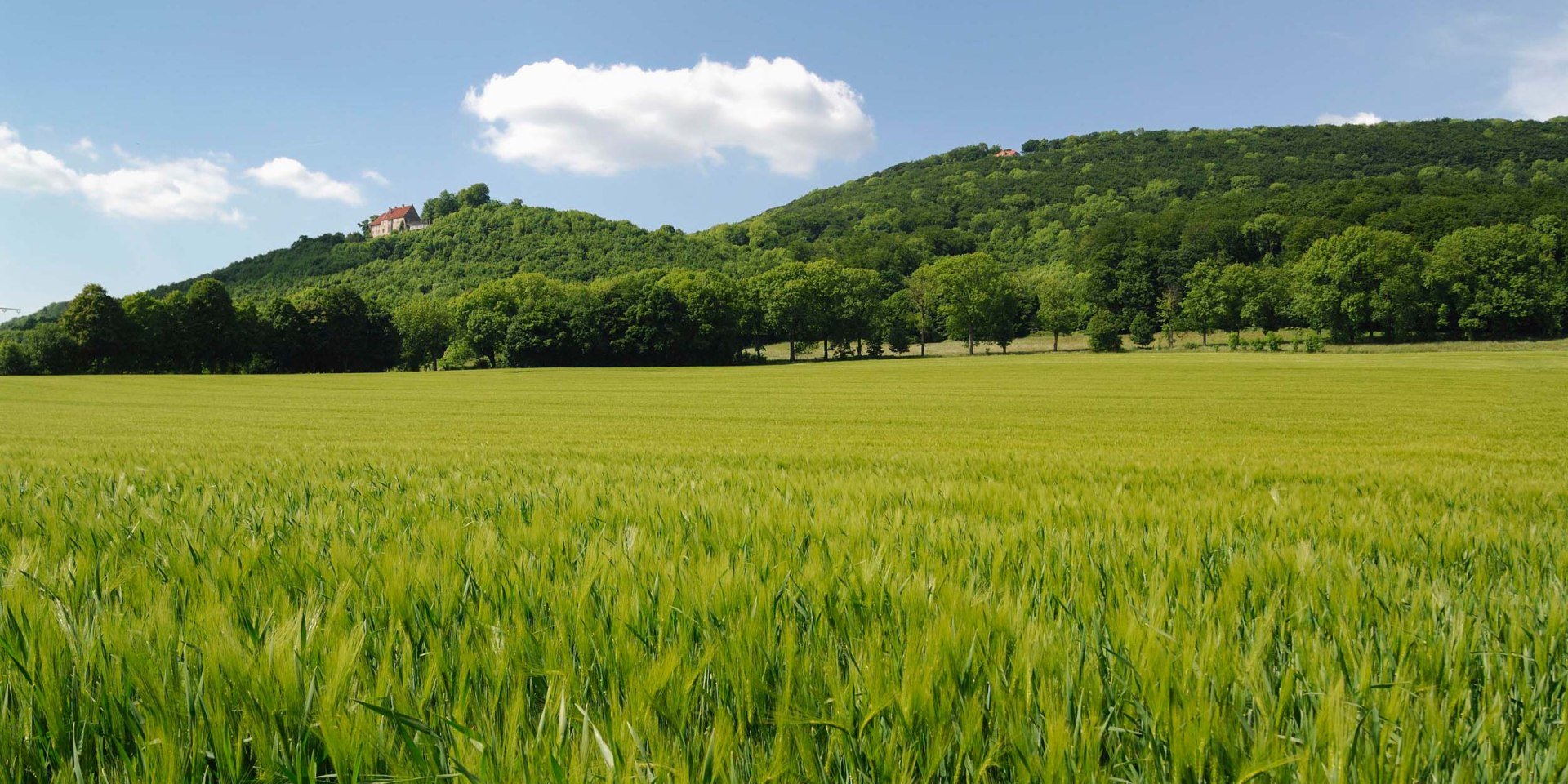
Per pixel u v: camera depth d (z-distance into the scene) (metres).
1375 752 1.74
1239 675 2.10
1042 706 1.91
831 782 1.77
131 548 3.71
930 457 13.41
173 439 22.17
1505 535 4.57
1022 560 3.62
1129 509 5.55
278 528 4.24
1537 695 2.10
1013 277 124.69
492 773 1.64
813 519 4.76
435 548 3.57
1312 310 101.81
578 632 2.34
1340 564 3.52
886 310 119.56
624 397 48.28
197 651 2.14
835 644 2.40
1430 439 21.22
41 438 22.52
